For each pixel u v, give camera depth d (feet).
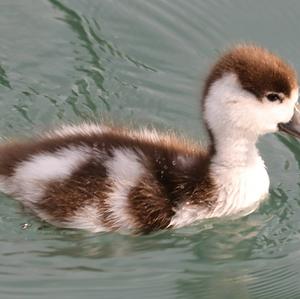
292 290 39.32
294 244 42.01
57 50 51.16
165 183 40.22
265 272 40.32
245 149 40.81
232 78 39.01
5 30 51.83
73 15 53.78
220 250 41.22
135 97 49.08
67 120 46.47
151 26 54.08
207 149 41.91
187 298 38.29
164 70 51.16
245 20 55.01
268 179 43.47
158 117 47.98
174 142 43.06
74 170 39.73
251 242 41.83
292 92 39.47
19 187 40.63
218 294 38.70
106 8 54.80
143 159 40.40
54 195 39.75
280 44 53.21
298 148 48.26
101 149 40.42
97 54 51.49
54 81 49.14
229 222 42.24
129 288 38.50
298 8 55.98
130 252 40.50
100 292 38.04
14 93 47.91
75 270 39.19
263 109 39.29
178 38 53.52
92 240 40.52
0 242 40.19
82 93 48.65
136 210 39.81
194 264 40.34
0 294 37.42
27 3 53.88
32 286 38.04
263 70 38.81
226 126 39.93
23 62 49.93
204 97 40.37
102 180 39.55
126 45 52.54
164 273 39.65
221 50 52.31
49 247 40.19
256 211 43.21
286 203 44.32
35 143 41.81
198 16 55.11
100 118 46.78
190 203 40.65
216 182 40.91
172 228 41.11
